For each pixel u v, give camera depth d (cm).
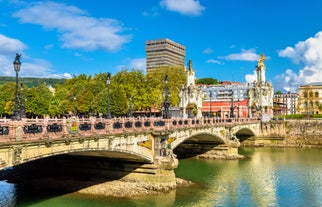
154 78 12050
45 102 10012
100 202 3606
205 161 6681
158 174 4128
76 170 4441
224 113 12706
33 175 4594
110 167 4300
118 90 9838
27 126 2339
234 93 14850
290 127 9875
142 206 3547
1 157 2147
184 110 8919
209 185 4578
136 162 4203
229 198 3988
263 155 7719
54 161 4553
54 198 3688
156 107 11081
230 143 7119
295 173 5538
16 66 2627
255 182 4841
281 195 4178
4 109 9931
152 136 4172
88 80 12762
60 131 2658
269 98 10700
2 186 4134
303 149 8962
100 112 9588
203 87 15925
